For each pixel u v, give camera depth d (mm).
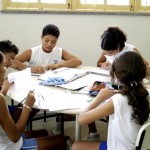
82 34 3322
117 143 1341
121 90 1312
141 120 1278
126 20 3318
